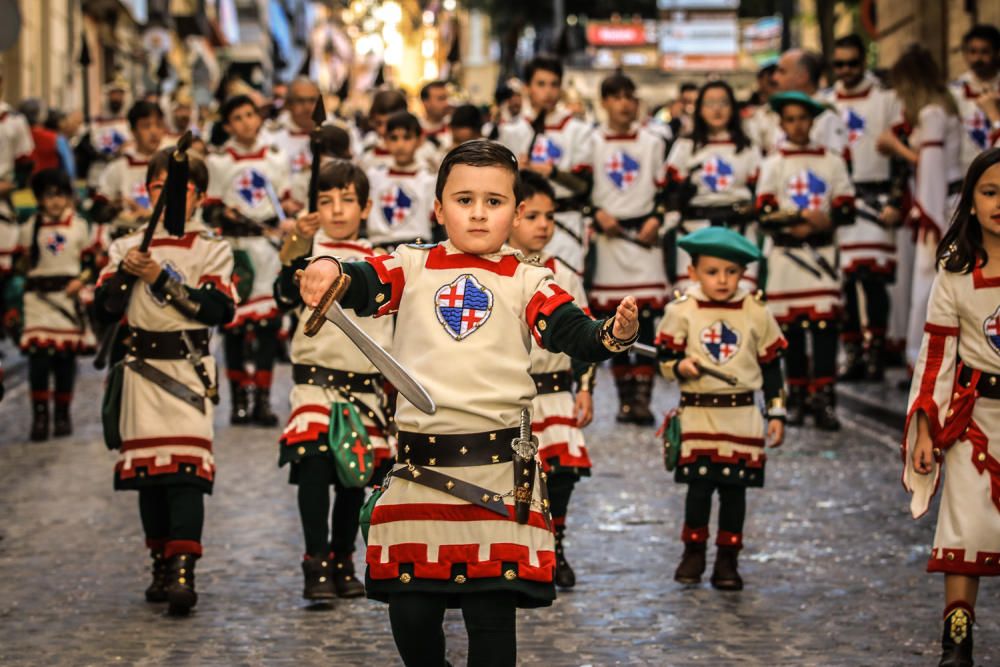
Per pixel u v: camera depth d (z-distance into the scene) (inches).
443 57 2052.2
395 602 227.6
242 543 407.8
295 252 341.1
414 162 600.4
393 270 229.8
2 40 585.6
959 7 941.8
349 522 354.3
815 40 2107.5
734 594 354.0
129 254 330.0
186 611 337.7
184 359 342.6
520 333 229.1
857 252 690.8
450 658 302.7
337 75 3053.6
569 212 618.5
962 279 288.0
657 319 638.5
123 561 390.0
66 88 1534.2
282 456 346.9
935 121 593.0
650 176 639.1
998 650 304.0
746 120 757.9
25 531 426.3
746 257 358.6
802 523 431.8
